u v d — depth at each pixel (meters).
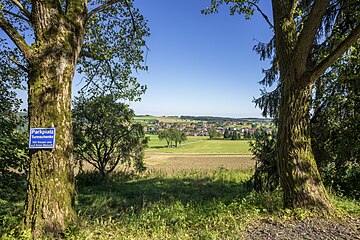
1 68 7.68
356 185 6.60
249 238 3.79
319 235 3.87
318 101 7.64
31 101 4.05
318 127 7.70
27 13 4.33
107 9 7.46
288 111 5.16
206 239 3.80
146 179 13.88
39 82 4.05
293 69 5.04
